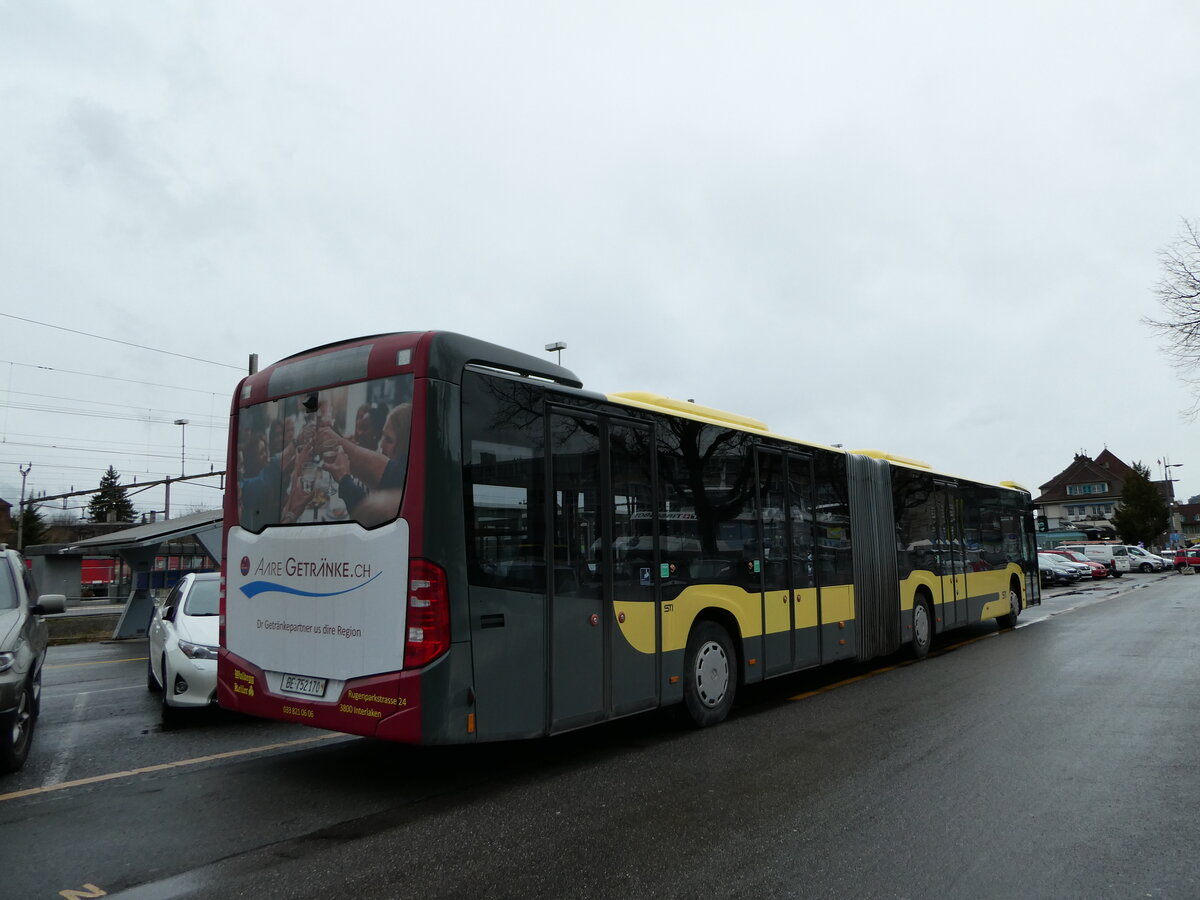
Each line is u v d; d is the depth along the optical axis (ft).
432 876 13.79
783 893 12.91
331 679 18.53
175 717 28.35
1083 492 315.37
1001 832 15.52
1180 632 49.80
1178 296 56.29
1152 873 13.58
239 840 15.67
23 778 20.35
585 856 14.60
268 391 20.99
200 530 62.23
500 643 18.31
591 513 21.29
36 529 205.57
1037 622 59.31
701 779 19.45
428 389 17.80
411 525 17.47
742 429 28.25
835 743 22.89
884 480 38.55
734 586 26.81
